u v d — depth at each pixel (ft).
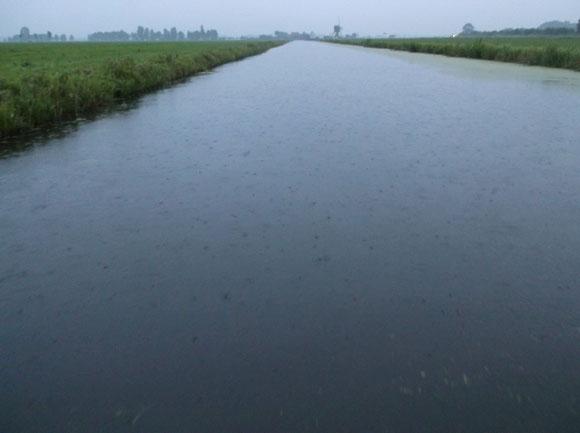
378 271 13.10
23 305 11.72
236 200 18.08
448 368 9.43
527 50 87.35
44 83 35.91
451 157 23.61
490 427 8.02
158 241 14.93
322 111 36.91
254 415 8.30
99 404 8.62
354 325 10.81
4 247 14.61
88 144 26.76
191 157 23.85
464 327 10.74
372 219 16.39
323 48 224.33
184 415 8.34
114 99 43.42
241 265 13.47
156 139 27.76
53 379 9.26
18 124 29.78
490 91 48.60
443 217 16.56
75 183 20.20
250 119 33.73
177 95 47.09
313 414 8.32
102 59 73.10
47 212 17.20
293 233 15.38
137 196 18.62
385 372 9.32
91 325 10.93
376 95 46.24
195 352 9.96
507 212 17.01
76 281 12.77
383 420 8.18
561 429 7.98
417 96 45.21
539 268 13.32
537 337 10.41
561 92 47.52
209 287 12.38
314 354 9.85
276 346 10.11
